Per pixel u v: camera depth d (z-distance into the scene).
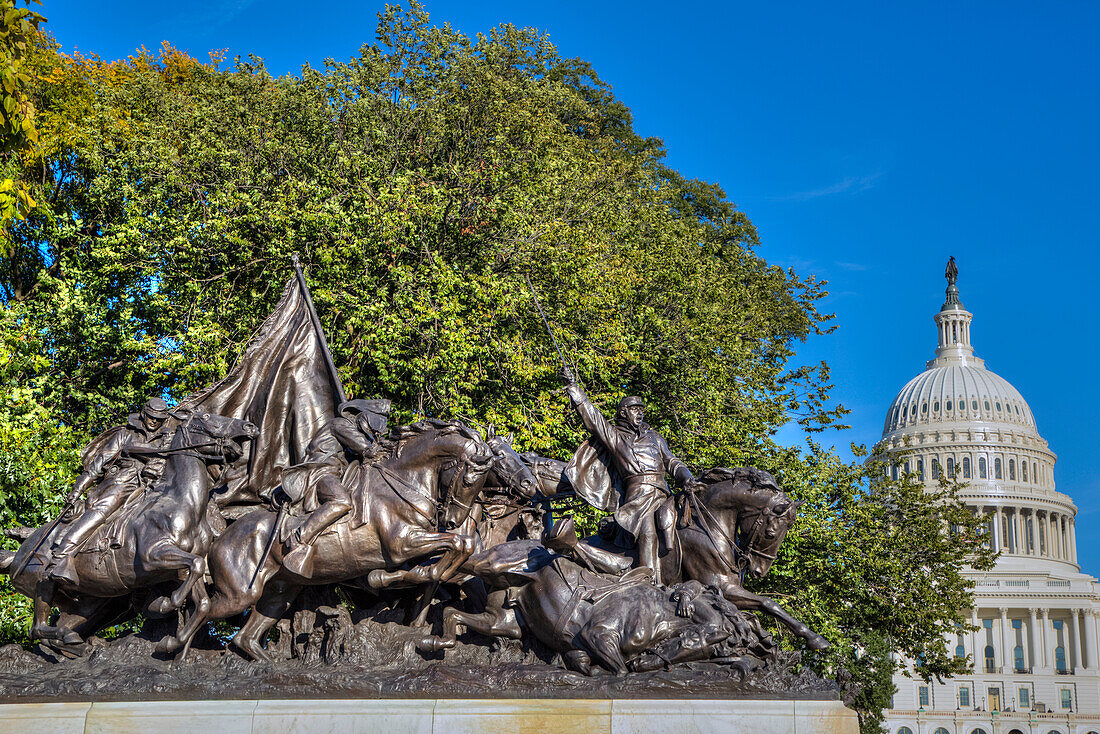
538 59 29.62
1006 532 118.06
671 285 28.81
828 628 25.05
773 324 35.56
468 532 12.59
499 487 12.71
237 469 12.97
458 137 26.39
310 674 11.25
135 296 25.28
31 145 17.81
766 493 12.74
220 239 23.50
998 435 121.31
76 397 24.28
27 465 18.84
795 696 11.13
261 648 12.00
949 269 141.62
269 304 24.03
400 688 11.13
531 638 12.23
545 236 25.16
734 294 31.62
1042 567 115.62
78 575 11.85
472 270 25.08
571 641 11.67
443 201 24.80
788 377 30.17
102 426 24.77
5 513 18.61
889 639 31.09
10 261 27.28
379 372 23.14
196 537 12.04
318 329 13.89
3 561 12.11
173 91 28.16
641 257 28.94
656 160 42.12
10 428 19.06
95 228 27.50
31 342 22.97
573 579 12.02
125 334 24.08
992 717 102.12
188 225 23.73
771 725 10.84
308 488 12.07
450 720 10.82
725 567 12.65
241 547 11.80
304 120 25.88
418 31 27.62
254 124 25.47
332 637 12.02
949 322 137.50
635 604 11.71
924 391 129.00
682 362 27.19
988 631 109.88
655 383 27.58
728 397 28.34
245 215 23.48
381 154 26.20
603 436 13.32
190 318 23.67
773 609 12.55
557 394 24.02
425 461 12.20
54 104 26.41
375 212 23.39
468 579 12.77
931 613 28.27
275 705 10.95
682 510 13.03
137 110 26.75
